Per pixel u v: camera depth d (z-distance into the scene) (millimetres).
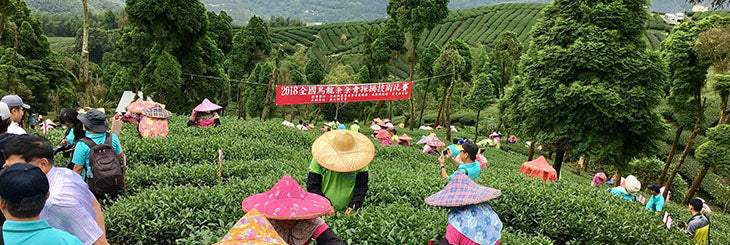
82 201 3469
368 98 17016
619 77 15984
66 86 37562
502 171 12133
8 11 21797
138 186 8047
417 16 34969
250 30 43625
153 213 5840
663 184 25188
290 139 15914
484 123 49656
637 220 8203
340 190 5461
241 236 2668
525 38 104625
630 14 16062
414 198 7535
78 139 5938
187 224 5492
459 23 122438
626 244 7613
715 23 19453
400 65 98312
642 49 16500
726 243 11680
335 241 3381
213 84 31047
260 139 14867
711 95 37844
